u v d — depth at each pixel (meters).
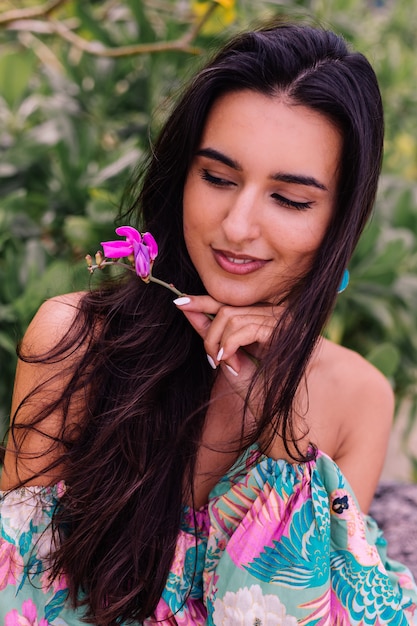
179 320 1.19
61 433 1.20
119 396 1.18
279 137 1.02
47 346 1.24
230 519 1.18
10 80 2.12
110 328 1.22
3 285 1.93
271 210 1.05
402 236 2.22
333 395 1.35
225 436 1.28
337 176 1.07
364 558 1.16
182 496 1.20
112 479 1.16
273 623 1.14
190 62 2.08
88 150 2.10
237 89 1.03
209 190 1.07
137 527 1.15
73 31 2.39
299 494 1.14
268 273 1.10
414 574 1.60
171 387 1.18
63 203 2.14
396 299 2.27
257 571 1.14
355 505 1.16
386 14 3.86
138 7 2.15
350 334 2.29
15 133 2.19
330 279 1.10
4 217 1.92
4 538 1.18
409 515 1.76
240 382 1.19
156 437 1.16
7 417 1.89
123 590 1.18
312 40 1.04
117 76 2.28
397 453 2.90
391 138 2.99
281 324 1.11
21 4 2.37
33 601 1.18
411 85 2.95
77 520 1.19
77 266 1.81
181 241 1.20
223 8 1.86
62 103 2.18
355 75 1.05
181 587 1.21
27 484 1.22
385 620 1.17
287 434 1.15
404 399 2.38
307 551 1.13
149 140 1.38
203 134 1.06
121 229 1.04
